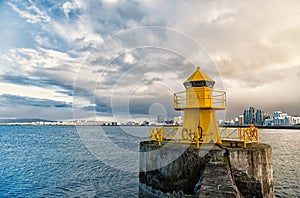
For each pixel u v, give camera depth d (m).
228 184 7.75
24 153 34.78
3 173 21.91
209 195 7.07
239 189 9.62
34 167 24.52
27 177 20.42
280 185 17.91
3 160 28.94
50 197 15.42
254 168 9.77
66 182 18.80
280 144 49.31
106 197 15.45
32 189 17.12
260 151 9.98
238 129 13.08
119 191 16.66
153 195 10.90
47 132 99.12
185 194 10.04
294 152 36.34
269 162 10.41
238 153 9.85
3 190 16.88
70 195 15.81
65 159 28.77
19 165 25.67
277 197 15.38
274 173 21.67
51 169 23.41
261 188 9.56
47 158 29.88
